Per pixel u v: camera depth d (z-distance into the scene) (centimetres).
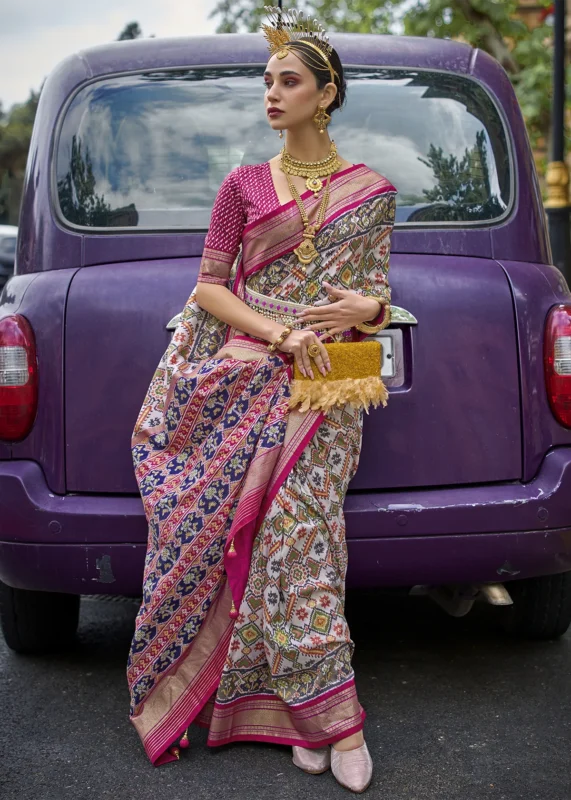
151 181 330
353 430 274
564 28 981
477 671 339
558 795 253
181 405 273
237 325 270
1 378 305
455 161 340
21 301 312
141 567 296
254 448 267
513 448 307
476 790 256
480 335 305
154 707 275
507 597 313
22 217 334
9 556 305
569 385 309
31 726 300
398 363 301
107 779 265
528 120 1309
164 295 301
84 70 350
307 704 262
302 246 263
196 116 340
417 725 296
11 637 354
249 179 270
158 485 274
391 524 294
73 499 301
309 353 262
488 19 1255
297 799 253
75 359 303
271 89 264
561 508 303
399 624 393
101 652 366
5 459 309
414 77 353
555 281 323
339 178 267
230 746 283
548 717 301
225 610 273
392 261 311
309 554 266
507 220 331
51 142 338
